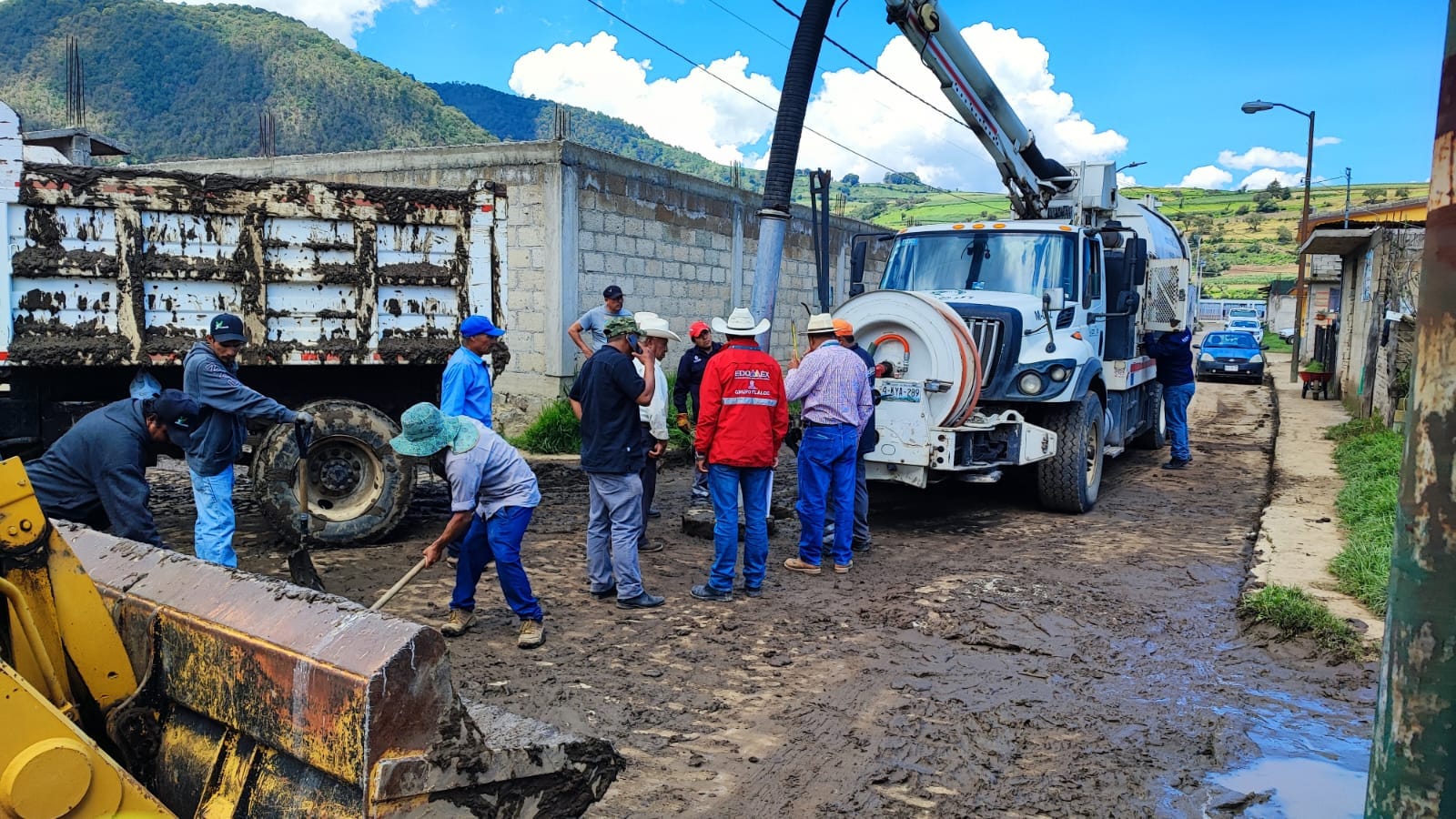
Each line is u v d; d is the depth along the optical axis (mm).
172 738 2748
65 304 6543
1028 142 10992
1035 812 3752
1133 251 10242
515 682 4938
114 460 4863
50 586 2650
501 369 7945
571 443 11984
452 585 6551
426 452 5047
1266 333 50938
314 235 7211
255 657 2467
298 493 7199
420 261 7609
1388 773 1759
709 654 5414
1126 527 8922
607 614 6074
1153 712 4738
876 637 5754
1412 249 14266
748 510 6562
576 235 12375
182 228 6816
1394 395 12586
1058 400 8812
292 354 7195
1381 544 6684
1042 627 5953
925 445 8109
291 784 2402
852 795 3854
